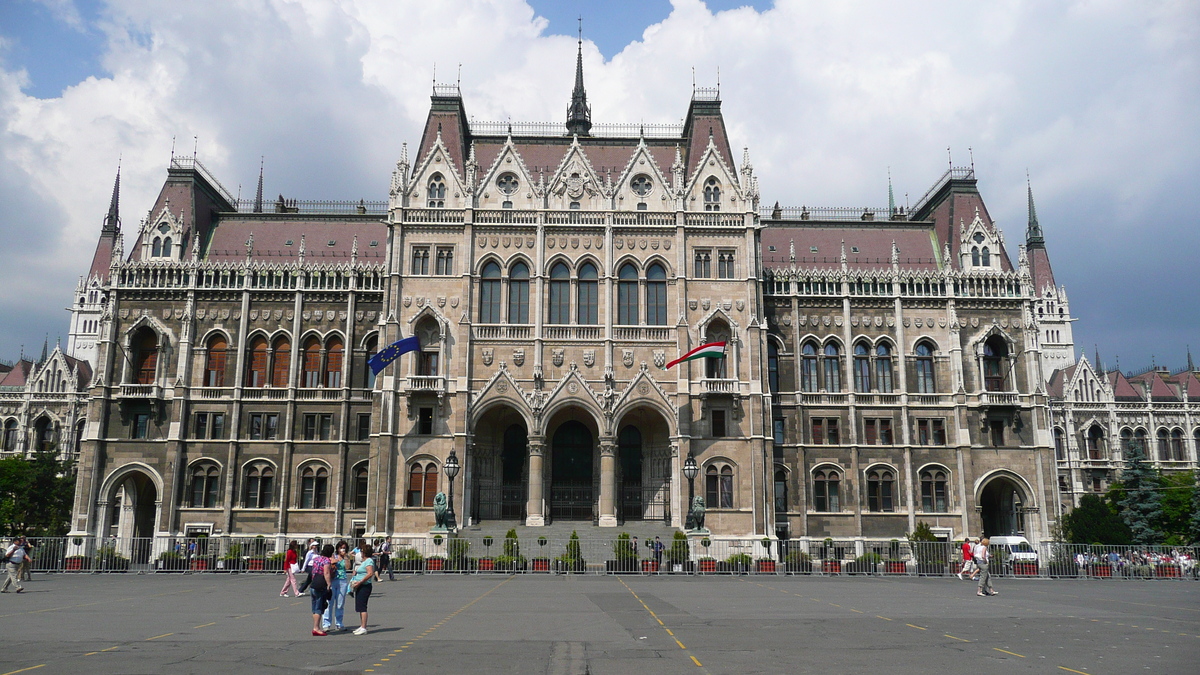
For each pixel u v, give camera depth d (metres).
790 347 78.62
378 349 70.94
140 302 77.12
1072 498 111.25
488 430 73.31
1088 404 115.00
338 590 25.88
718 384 70.56
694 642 23.41
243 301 77.56
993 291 79.56
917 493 75.94
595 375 70.44
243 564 54.72
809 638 24.30
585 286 72.94
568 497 74.38
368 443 75.75
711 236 73.81
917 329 79.25
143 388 74.56
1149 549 56.56
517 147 81.56
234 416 75.06
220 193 90.25
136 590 41.00
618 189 74.56
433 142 79.00
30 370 119.62
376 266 79.62
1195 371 129.25
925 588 43.50
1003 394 76.81
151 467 73.62
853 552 69.94
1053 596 39.34
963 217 84.00
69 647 22.28
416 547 65.38
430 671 18.73
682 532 62.81
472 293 71.50
